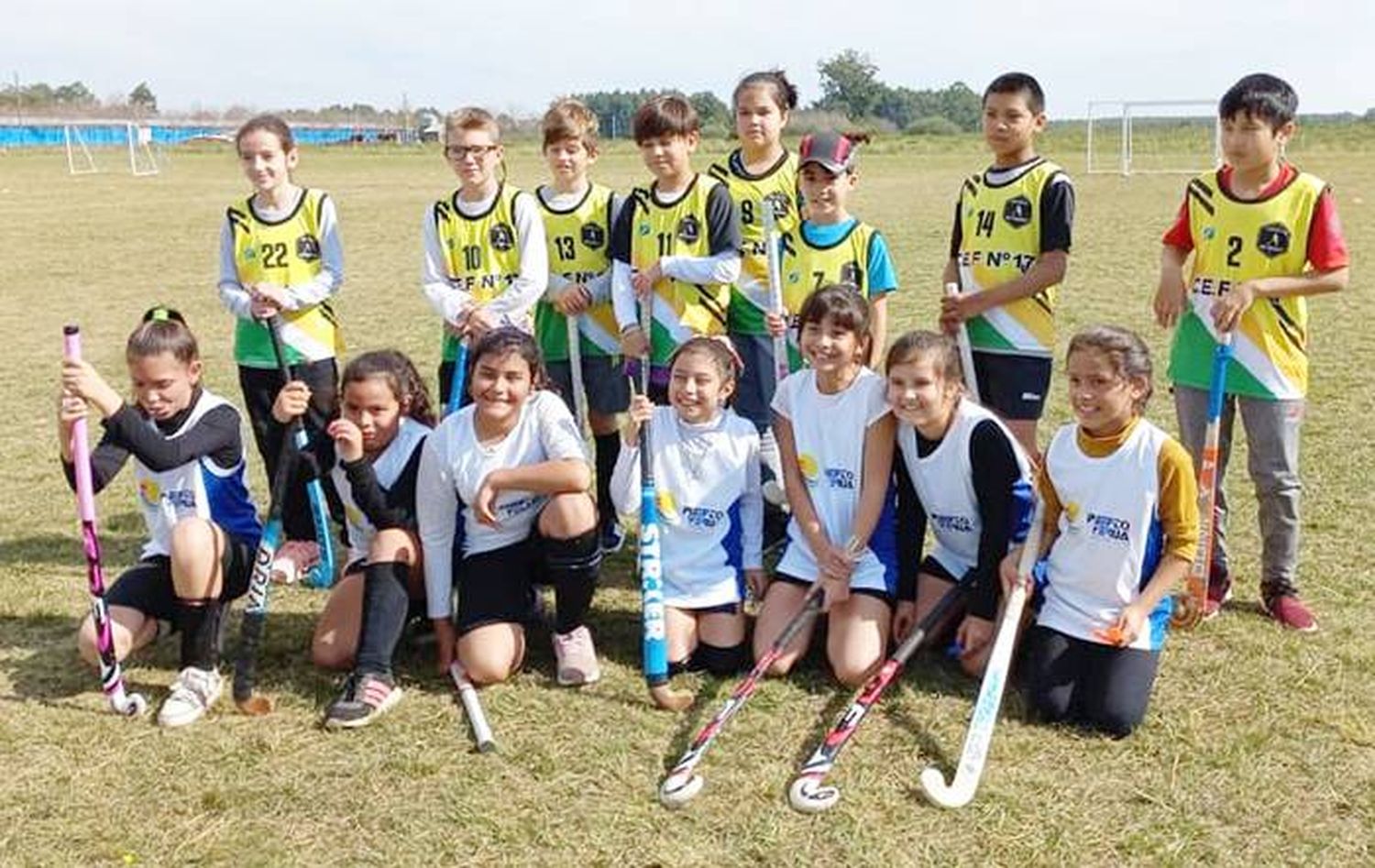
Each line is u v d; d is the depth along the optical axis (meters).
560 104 6.18
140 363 4.54
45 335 12.09
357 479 4.50
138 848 3.57
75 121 69.38
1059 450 4.40
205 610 4.45
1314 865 3.44
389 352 4.84
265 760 4.04
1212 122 49.84
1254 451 5.03
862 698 4.16
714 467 4.84
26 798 3.81
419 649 4.91
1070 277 14.94
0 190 31.95
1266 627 4.98
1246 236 4.96
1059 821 3.65
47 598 5.50
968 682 4.55
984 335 5.58
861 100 90.88
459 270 5.98
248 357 6.14
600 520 6.09
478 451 4.62
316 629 4.93
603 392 6.16
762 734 4.18
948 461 4.65
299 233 6.07
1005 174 5.53
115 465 4.55
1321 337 10.84
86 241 20.08
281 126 6.07
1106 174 36.78
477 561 4.73
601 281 6.12
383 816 3.72
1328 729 4.16
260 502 6.84
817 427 4.82
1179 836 3.57
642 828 3.65
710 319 5.88
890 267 5.85
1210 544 4.89
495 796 3.82
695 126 5.80
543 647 4.93
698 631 4.74
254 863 3.50
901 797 3.78
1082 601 4.33
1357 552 5.78
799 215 5.96
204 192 31.56
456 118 5.83
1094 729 4.18
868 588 4.68
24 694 4.52
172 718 4.25
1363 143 49.38
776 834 3.60
